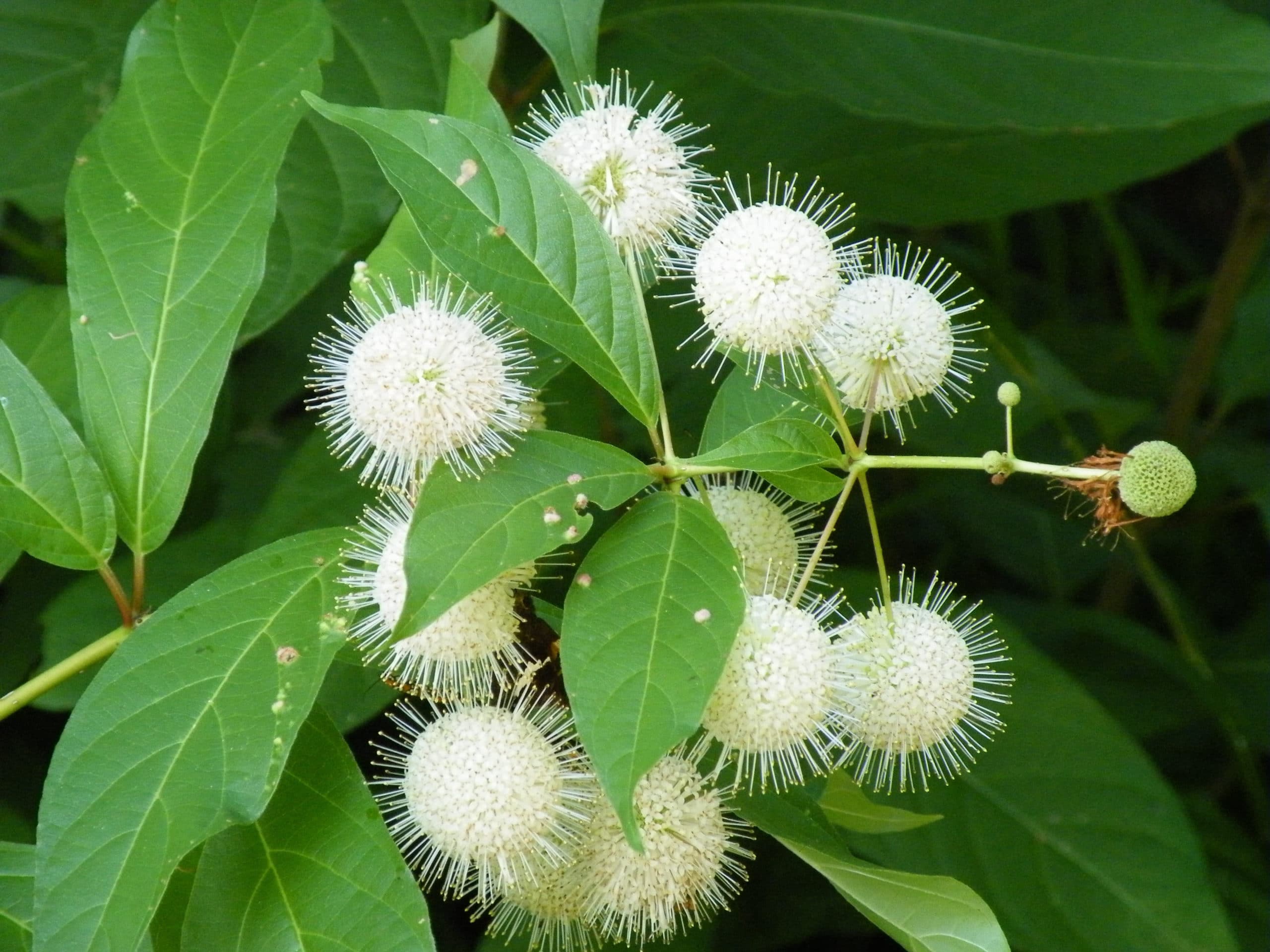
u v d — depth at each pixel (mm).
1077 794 544
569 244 441
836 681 436
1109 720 552
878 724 448
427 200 438
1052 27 562
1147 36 556
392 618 434
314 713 441
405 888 428
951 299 477
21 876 443
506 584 435
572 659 410
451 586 414
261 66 477
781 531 459
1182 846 537
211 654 433
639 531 424
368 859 430
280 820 433
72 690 521
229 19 480
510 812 432
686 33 571
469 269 438
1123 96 555
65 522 456
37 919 413
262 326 498
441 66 517
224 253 464
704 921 511
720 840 445
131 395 459
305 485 521
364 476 444
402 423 430
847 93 564
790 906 568
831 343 452
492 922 475
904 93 563
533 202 441
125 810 420
